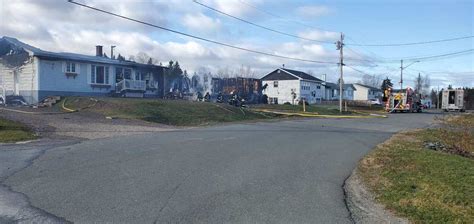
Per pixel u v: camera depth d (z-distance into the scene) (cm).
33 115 2027
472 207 660
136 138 1410
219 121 2556
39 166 882
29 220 552
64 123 1814
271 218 595
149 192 706
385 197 730
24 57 3284
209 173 873
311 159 1117
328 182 845
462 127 2248
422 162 1036
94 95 3644
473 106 7631
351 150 1327
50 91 3278
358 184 843
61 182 754
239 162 1016
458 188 771
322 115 3616
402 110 4991
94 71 3656
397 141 1593
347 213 636
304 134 1792
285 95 7006
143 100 2975
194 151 1153
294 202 683
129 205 630
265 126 2164
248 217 595
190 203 652
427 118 3584
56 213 584
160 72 4456
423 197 715
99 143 1255
